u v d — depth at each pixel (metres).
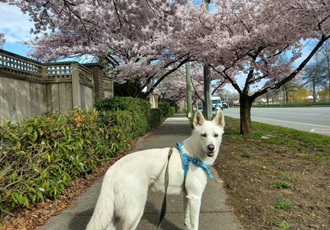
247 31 9.09
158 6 7.32
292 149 6.94
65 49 13.67
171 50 12.02
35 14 7.65
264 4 8.53
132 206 2.20
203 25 9.37
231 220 2.92
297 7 7.69
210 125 2.51
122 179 2.24
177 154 2.51
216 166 5.30
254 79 9.56
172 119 20.23
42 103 8.04
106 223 2.16
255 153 6.54
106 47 13.41
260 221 2.88
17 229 2.71
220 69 11.60
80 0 7.81
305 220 2.88
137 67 12.66
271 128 11.94
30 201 3.24
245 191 3.84
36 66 7.84
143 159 2.42
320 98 67.31
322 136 8.80
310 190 3.81
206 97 10.04
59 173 3.55
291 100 73.12
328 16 7.48
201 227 2.77
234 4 8.96
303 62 8.48
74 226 2.84
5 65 6.38
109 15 8.22
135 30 8.09
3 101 6.22
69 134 3.83
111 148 5.72
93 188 4.09
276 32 8.07
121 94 16.08
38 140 3.27
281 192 3.76
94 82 10.33
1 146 2.70
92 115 5.26
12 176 2.71
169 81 27.86
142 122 10.05
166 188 2.43
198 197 2.43
